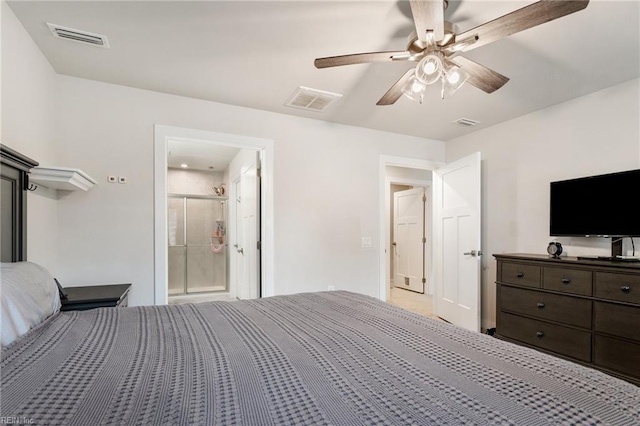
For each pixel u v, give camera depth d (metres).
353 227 3.65
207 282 6.10
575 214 2.77
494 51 2.12
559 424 0.62
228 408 0.66
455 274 3.90
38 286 1.22
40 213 2.14
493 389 0.75
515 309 2.91
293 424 0.61
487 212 3.71
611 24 1.84
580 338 2.42
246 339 1.09
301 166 3.39
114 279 2.58
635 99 2.53
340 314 1.46
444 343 1.06
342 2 1.67
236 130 3.08
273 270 3.22
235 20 1.82
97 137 2.57
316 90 2.73
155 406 0.65
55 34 1.95
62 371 0.78
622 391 0.75
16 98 1.81
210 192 6.40
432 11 1.38
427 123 3.59
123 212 2.62
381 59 1.74
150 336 1.11
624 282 2.17
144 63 2.30
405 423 0.62
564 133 2.99
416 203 6.05
